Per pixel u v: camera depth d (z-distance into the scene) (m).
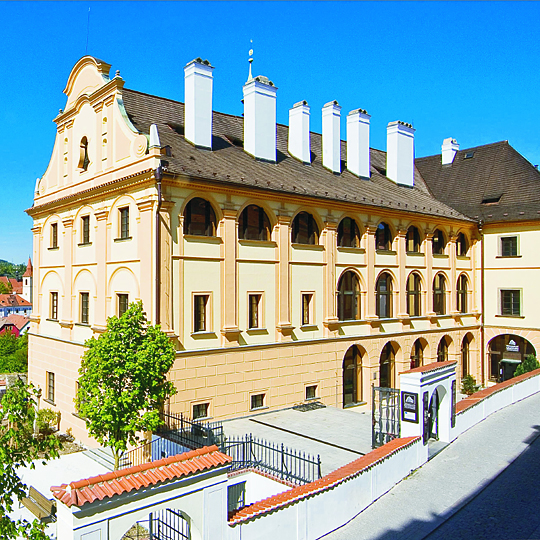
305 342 23.45
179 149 21.12
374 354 26.80
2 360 44.72
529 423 20.38
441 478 14.55
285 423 20.19
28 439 9.85
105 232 21.58
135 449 17.81
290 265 23.11
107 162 21.47
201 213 20.22
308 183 24.58
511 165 34.91
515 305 32.41
